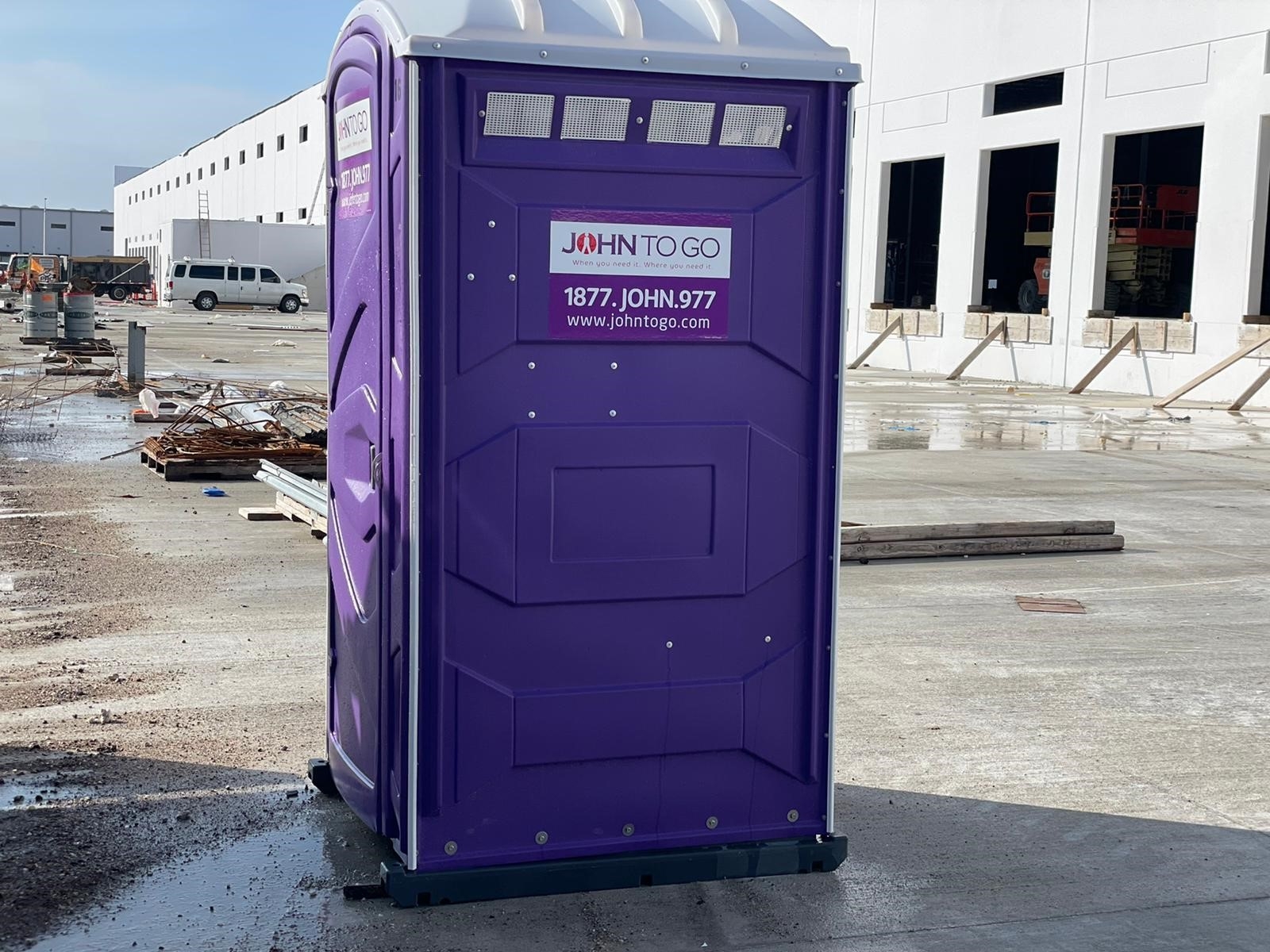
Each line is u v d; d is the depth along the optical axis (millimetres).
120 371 23719
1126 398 25000
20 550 9047
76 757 5234
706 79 3916
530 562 3957
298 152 71750
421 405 3811
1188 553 10227
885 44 33219
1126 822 4902
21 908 3939
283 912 3967
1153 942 3965
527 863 4086
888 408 22078
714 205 4008
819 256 4125
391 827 4133
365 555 4258
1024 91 30859
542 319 3881
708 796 4242
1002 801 5070
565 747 4059
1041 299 30719
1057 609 8258
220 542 9523
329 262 4625
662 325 3994
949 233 31359
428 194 3742
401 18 3799
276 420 14336
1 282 68562
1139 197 29938
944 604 8359
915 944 3900
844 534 9578
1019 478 13906
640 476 4027
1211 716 6227
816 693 4285
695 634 4145
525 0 3779
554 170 3846
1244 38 23891
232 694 6082
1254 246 23906
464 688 3953
